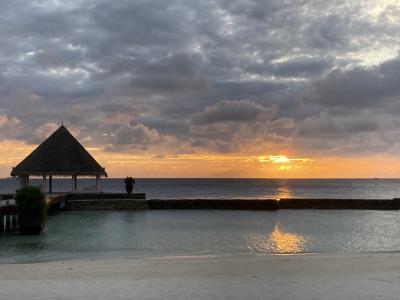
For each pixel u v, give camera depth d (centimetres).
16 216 3666
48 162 5522
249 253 2400
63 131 5772
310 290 1299
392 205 5844
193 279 1466
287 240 2959
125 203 5522
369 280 1431
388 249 2597
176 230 3500
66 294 1266
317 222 4197
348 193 13450
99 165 5747
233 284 1385
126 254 2394
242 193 13212
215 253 2414
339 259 1889
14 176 5519
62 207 5291
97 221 4172
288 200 5922
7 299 1215
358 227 3769
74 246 2700
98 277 1508
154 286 1361
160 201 5612
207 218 4534
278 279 1459
